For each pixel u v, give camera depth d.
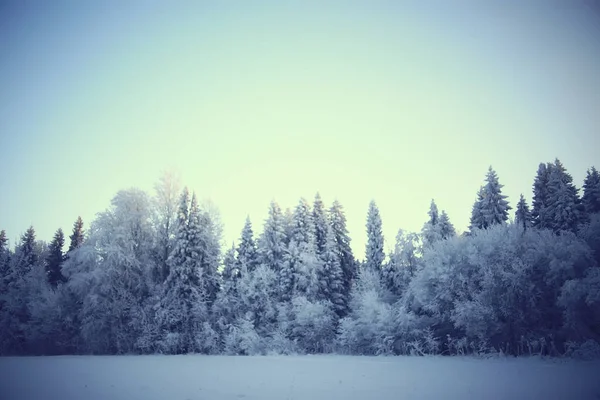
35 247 60.47
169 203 48.91
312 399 12.74
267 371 21.95
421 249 46.12
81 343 41.75
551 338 28.12
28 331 42.53
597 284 25.47
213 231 49.34
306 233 51.91
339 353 39.66
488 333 29.94
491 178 51.88
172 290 42.69
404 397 12.93
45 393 14.72
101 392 14.73
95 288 41.19
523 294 29.11
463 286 31.88
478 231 33.88
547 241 29.64
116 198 45.78
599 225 29.19
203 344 41.28
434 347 32.62
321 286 47.56
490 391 13.98
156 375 20.34
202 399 12.98
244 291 44.69
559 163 47.69
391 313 35.97
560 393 13.57
